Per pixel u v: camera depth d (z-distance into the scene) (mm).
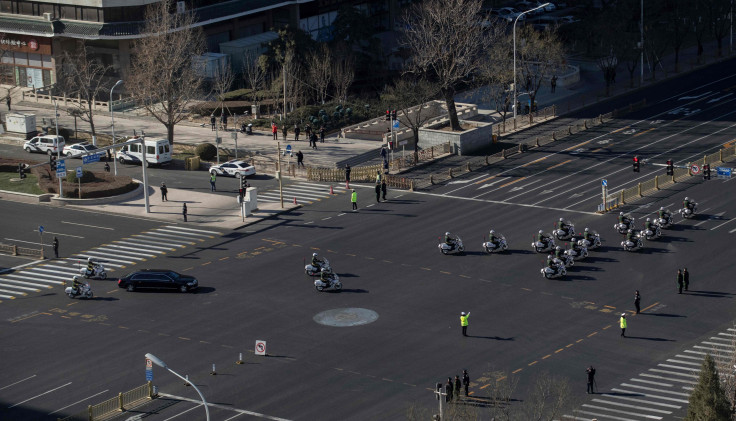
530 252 127312
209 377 99000
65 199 151750
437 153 169625
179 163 171125
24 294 121438
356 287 119062
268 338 106938
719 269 119938
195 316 112938
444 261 125750
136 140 147375
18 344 107875
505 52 187375
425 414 89562
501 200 146500
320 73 195125
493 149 170625
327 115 185250
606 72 198625
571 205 142750
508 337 105375
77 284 119125
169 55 179000
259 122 187625
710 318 108062
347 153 171375
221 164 164375
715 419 76500
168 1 194875
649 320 108250
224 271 125562
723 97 191750
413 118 186625
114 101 199250
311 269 122562
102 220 145375
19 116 183875
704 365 77562
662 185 148625
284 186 157875
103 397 96062
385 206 146625
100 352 105250
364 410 91750
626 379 96062
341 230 137750
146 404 94312
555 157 164375
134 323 111875
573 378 96312
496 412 87312
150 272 120812
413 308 112938
